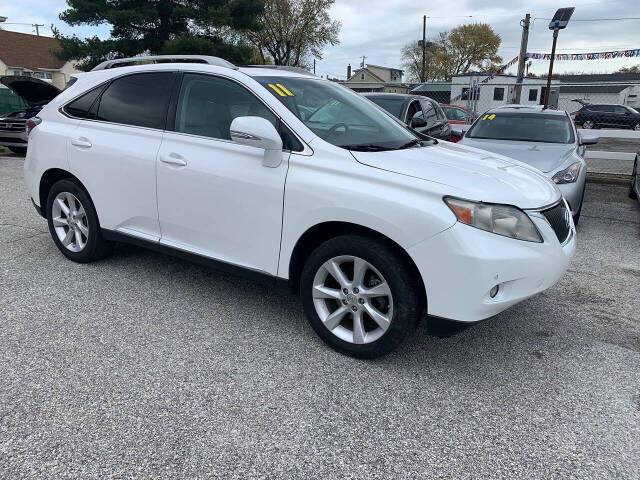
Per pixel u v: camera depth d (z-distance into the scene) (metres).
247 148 3.28
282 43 47.72
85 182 4.12
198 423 2.47
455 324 2.72
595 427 2.54
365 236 2.91
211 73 3.57
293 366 3.01
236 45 29.59
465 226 2.64
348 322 3.21
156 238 3.84
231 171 3.29
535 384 2.92
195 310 3.70
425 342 3.37
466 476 2.20
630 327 3.67
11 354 3.01
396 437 2.43
